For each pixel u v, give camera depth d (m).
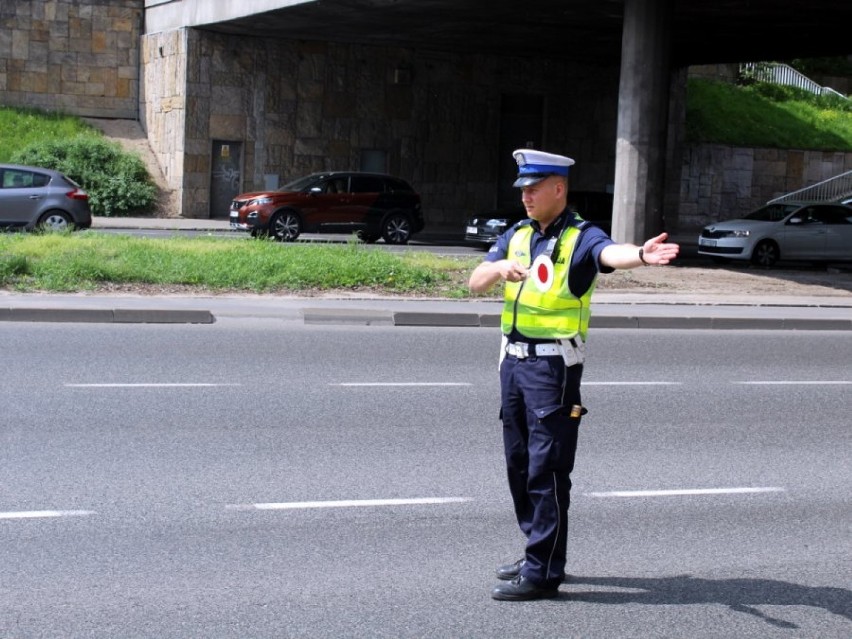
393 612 6.20
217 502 8.05
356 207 33.19
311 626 5.95
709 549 7.55
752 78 56.69
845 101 58.28
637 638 6.00
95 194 38.31
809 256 31.36
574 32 37.44
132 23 42.69
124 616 5.98
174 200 39.50
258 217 31.98
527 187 6.39
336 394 12.02
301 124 40.97
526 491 6.76
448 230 41.94
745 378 14.40
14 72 41.47
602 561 7.24
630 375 14.26
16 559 6.77
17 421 10.15
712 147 48.16
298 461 9.21
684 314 20.08
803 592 6.80
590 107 45.78
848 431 11.38
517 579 6.52
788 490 9.06
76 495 8.05
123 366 13.09
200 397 11.54
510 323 6.53
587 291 6.43
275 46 40.19
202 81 39.19
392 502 8.23
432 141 43.31
